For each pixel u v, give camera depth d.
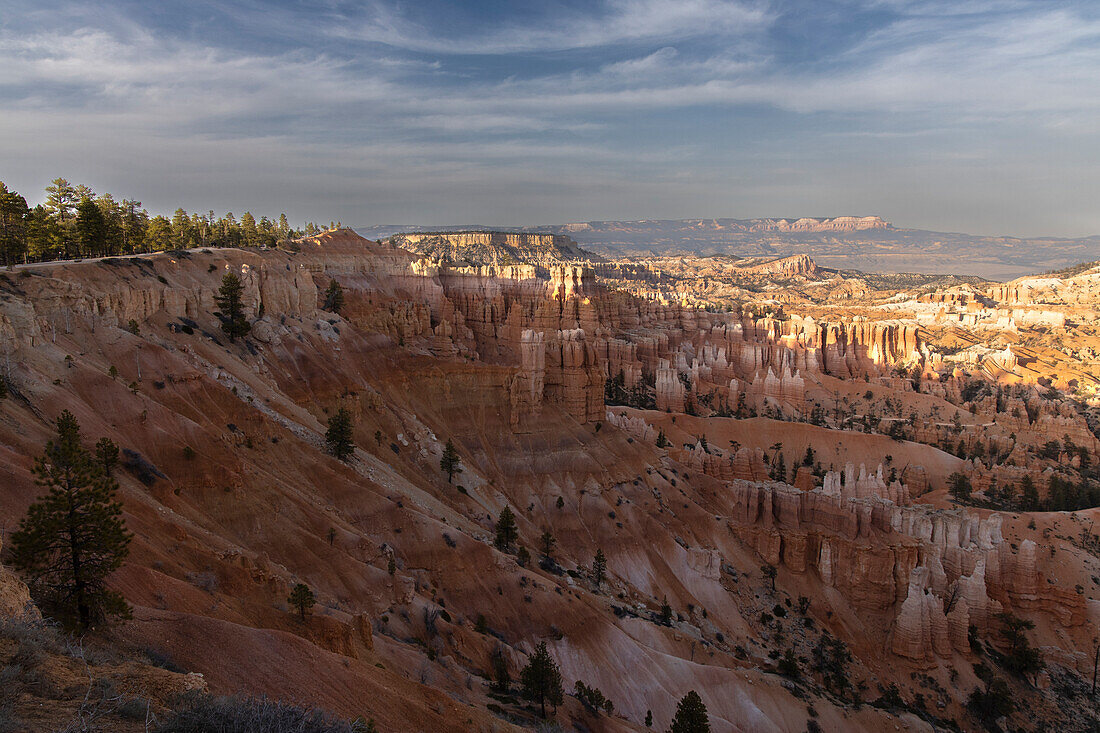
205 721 20.36
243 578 44.62
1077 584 109.25
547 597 81.06
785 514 118.00
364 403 111.31
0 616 23.45
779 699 81.12
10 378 54.72
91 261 87.56
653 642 86.19
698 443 151.00
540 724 51.50
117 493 45.94
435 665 54.03
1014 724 89.25
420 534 78.94
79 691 20.86
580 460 122.69
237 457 67.31
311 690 31.95
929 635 97.62
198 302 99.38
